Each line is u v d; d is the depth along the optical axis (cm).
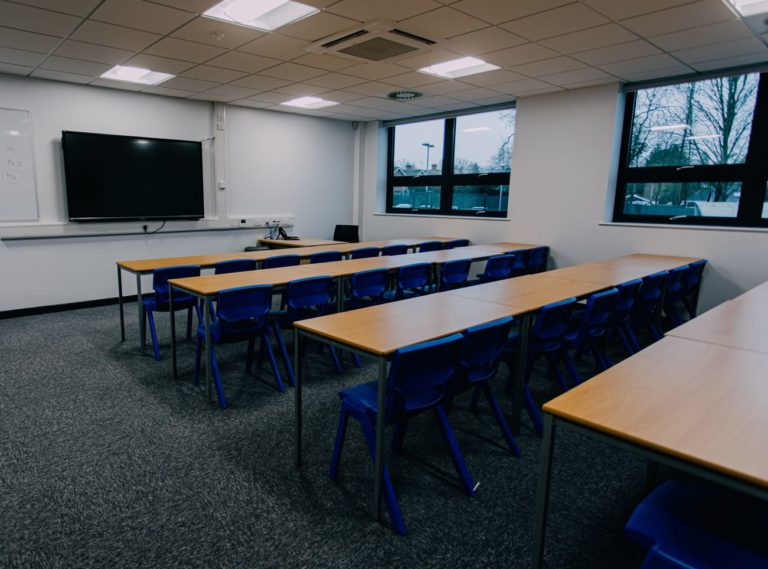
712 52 427
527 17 348
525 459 251
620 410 142
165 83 554
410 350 186
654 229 530
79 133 550
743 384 164
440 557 181
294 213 776
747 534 128
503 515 205
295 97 629
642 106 548
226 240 700
